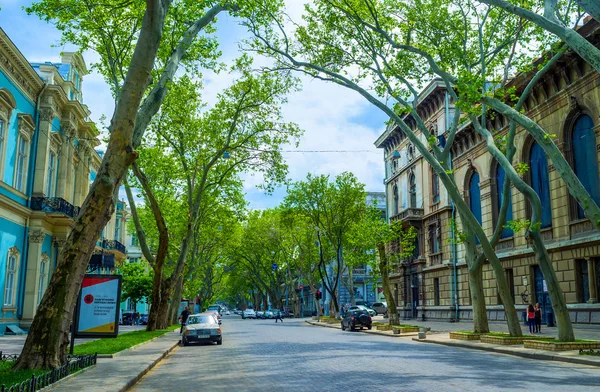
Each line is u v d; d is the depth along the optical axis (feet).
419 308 151.43
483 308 73.20
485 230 117.39
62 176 107.96
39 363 36.40
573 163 88.69
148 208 138.31
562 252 91.25
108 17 60.44
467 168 127.44
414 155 161.48
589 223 84.79
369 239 112.47
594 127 82.43
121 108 39.52
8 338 78.02
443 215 139.74
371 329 110.93
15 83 89.45
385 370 40.27
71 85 113.50
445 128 136.15
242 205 136.36
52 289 37.83
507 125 107.24
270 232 207.72
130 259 235.61
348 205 143.95
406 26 69.87
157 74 73.15
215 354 59.67
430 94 141.38
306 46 75.97
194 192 131.34
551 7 48.01
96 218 39.17
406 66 75.51
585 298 86.53
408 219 153.58
